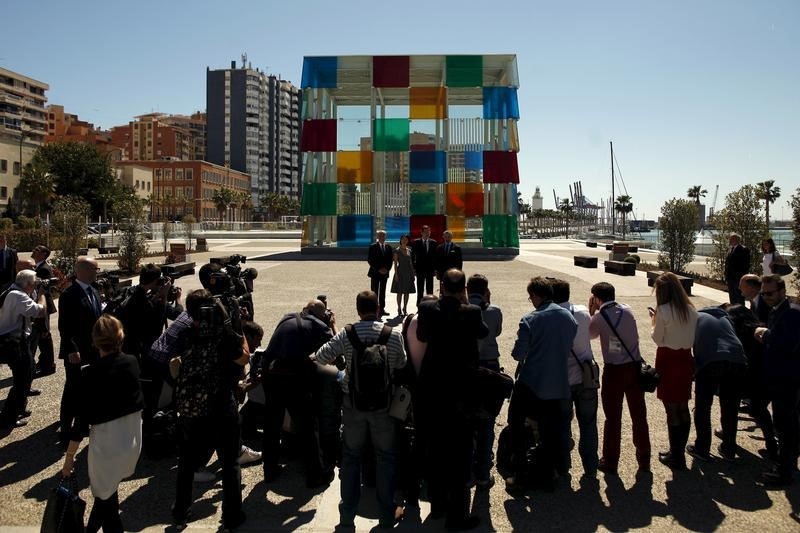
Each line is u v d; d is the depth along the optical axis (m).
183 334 4.58
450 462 4.38
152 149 152.50
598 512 4.63
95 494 4.04
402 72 34.75
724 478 5.24
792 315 5.04
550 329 4.88
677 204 23.59
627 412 6.99
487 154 34.41
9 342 6.31
